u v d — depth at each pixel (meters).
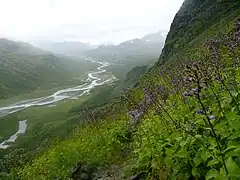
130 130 10.30
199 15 90.44
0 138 104.62
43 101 177.38
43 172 10.35
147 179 6.07
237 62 6.29
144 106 7.65
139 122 8.42
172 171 5.39
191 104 6.40
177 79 7.92
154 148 6.27
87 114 17.67
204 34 60.31
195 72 3.76
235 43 6.47
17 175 12.77
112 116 18.08
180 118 6.30
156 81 11.80
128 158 8.73
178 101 7.31
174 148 5.31
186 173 4.92
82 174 8.62
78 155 10.05
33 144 87.06
